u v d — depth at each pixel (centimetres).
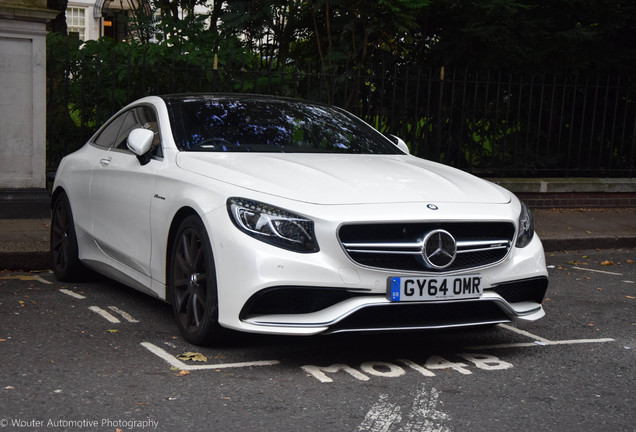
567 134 1272
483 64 1159
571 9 1163
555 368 442
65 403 355
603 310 602
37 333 475
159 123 527
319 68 1199
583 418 362
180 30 1150
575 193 1166
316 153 520
